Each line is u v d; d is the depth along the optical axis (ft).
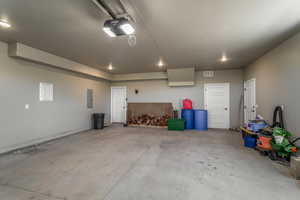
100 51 13.15
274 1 6.37
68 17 7.71
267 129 10.87
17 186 6.75
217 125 20.72
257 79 15.08
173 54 13.93
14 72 11.82
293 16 7.52
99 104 22.62
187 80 21.09
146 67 19.39
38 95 13.69
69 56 14.61
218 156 10.36
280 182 7.07
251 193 6.26
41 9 7.00
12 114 11.68
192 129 19.98
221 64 17.62
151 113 23.30
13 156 10.43
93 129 20.35
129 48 12.34
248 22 8.16
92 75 19.86
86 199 5.91
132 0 6.26
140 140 14.62
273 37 9.98
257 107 15.06
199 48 12.23
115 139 15.05
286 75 10.26
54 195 6.13
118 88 25.20
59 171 8.20
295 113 9.36
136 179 7.39
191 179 7.38
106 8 6.56
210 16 7.57
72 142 13.98
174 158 10.03
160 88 23.16
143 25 8.48
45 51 13.16
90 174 7.88
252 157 10.14
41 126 13.92
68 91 17.03
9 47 11.28
